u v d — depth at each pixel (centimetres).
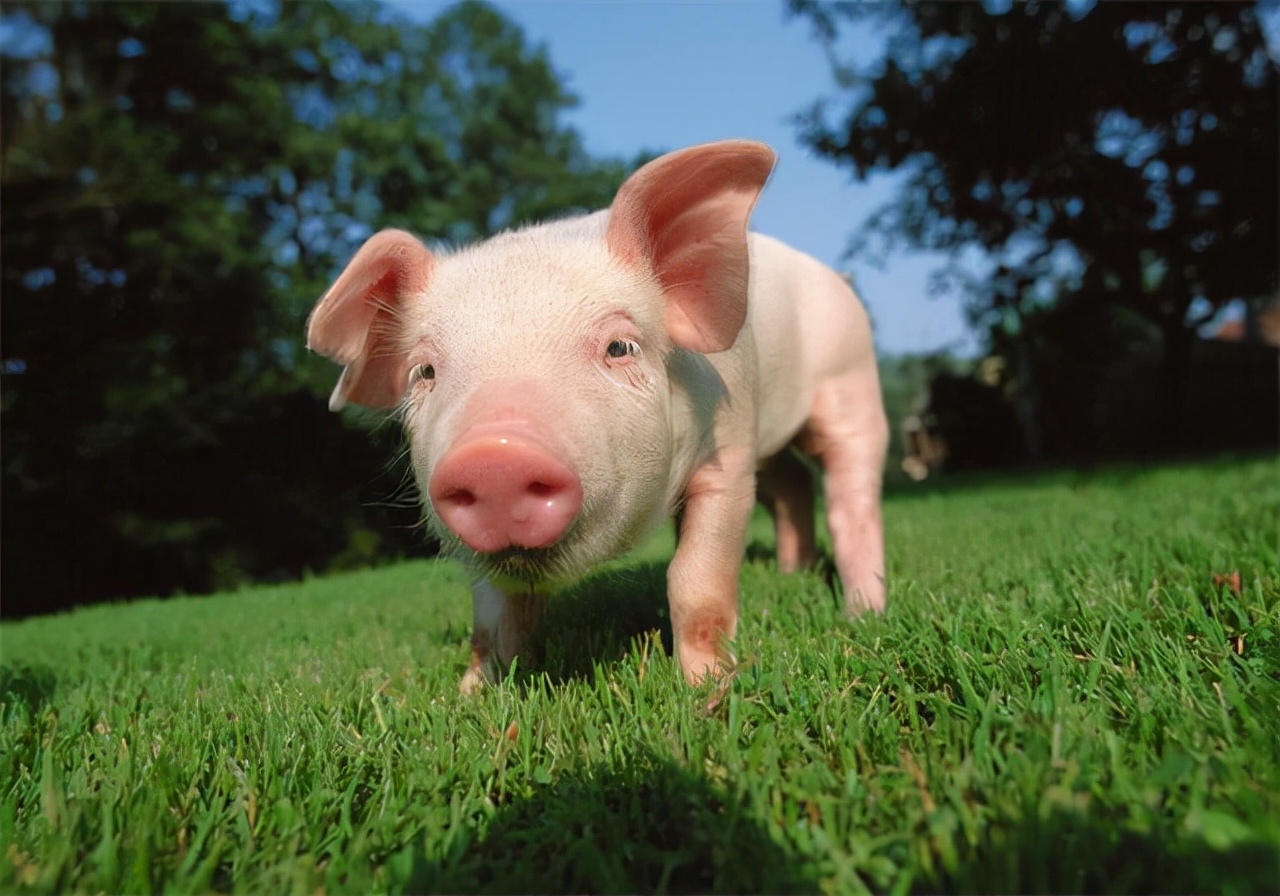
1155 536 61
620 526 34
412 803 27
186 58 268
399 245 37
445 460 28
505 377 31
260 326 273
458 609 73
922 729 28
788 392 54
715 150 36
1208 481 129
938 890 19
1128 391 352
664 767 25
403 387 41
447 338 34
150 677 55
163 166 262
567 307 34
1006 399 377
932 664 33
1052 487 155
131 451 240
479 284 35
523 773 28
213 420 258
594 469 31
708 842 22
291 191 369
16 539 229
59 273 236
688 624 40
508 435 28
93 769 31
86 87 269
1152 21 239
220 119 283
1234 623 36
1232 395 345
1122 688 29
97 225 238
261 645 68
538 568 32
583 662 43
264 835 25
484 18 574
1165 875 19
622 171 507
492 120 545
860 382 59
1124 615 36
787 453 71
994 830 20
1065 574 48
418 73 539
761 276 51
